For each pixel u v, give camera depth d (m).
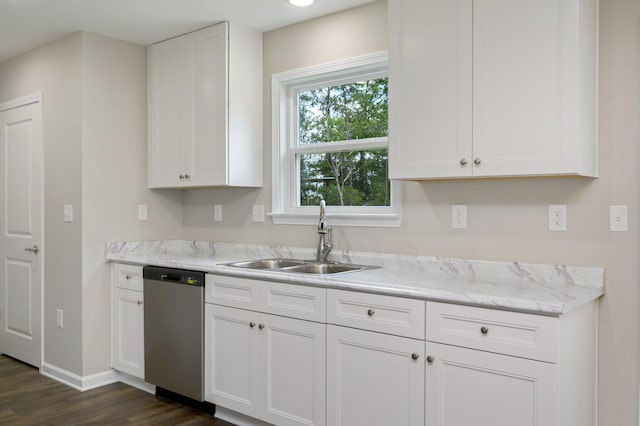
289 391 2.59
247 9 3.09
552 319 1.84
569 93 2.03
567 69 2.04
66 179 3.59
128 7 3.07
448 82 2.32
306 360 2.52
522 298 1.91
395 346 2.22
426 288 2.16
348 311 2.37
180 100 3.56
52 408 3.13
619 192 2.21
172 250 3.96
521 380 1.91
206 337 2.96
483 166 2.23
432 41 2.37
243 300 2.78
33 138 3.87
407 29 2.45
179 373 3.10
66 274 3.59
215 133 3.35
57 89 3.66
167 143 3.66
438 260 2.69
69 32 3.51
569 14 2.03
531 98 2.12
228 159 3.29
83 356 3.47
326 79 3.27
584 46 2.09
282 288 2.61
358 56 3.03
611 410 2.23
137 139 3.78
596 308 2.25
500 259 2.51
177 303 3.10
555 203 2.36
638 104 2.17
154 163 3.76
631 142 2.19
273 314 2.64
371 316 2.29
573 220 2.32
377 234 2.95
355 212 3.13
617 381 2.22
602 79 2.25
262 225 3.52
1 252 4.18
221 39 3.30
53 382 3.60
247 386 2.77
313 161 3.38
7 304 4.14
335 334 2.41
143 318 3.34
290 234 3.37
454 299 2.04
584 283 2.27
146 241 3.81
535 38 2.11
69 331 3.57
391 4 2.49
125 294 3.48
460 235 2.64
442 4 2.34
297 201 3.45
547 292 2.07
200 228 3.93
